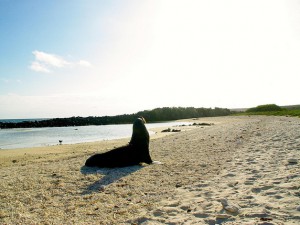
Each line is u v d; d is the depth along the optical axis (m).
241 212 4.60
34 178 9.20
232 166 8.88
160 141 20.45
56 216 5.43
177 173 8.74
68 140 32.34
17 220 5.32
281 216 4.17
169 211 5.13
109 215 5.28
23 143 29.47
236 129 25.64
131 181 8.09
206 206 5.18
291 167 7.59
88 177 8.92
